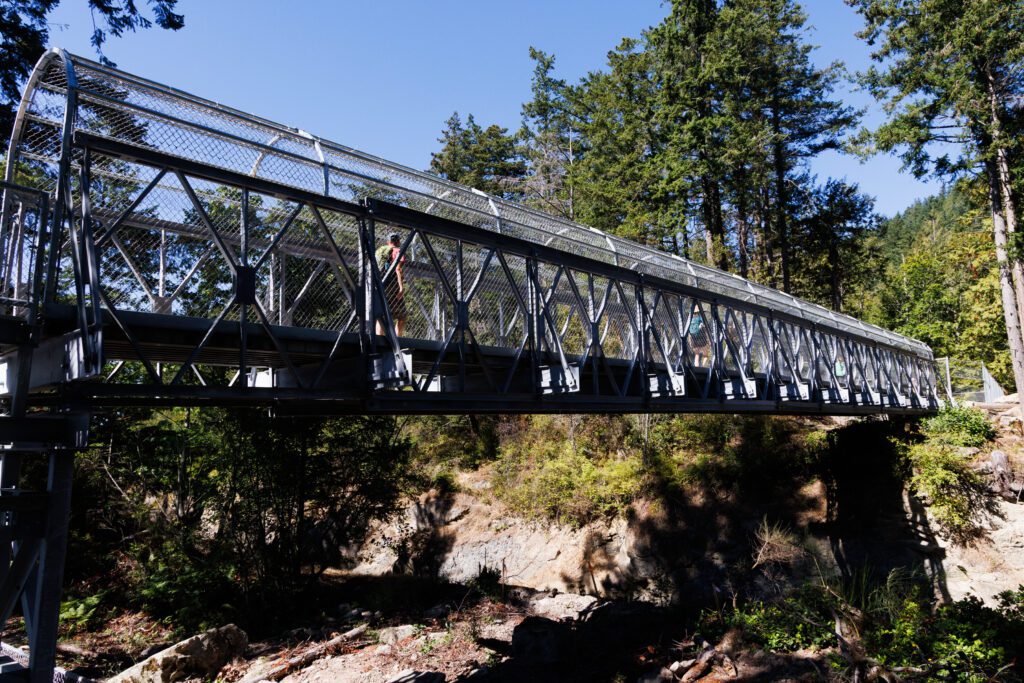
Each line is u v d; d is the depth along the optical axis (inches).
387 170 329.4
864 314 1627.7
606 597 695.1
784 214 1236.5
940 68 818.2
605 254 451.5
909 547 623.5
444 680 359.3
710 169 1088.2
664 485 743.1
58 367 215.0
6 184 199.0
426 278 345.7
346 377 283.1
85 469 548.7
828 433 766.5
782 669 341.7
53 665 186.1
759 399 479.8
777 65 1186.0
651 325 410.9
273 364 310.7
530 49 1344.7
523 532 803.4
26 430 192.7
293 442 561.0
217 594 525.3
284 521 572.1
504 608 559.2
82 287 203.5
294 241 289.0
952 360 1107.9
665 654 394.6
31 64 494.3
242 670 393.7
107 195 237.5
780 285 1407.5
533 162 1379.2
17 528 189.2
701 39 1166.3
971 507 608.7
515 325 393.7
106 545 577.6
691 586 656.4
